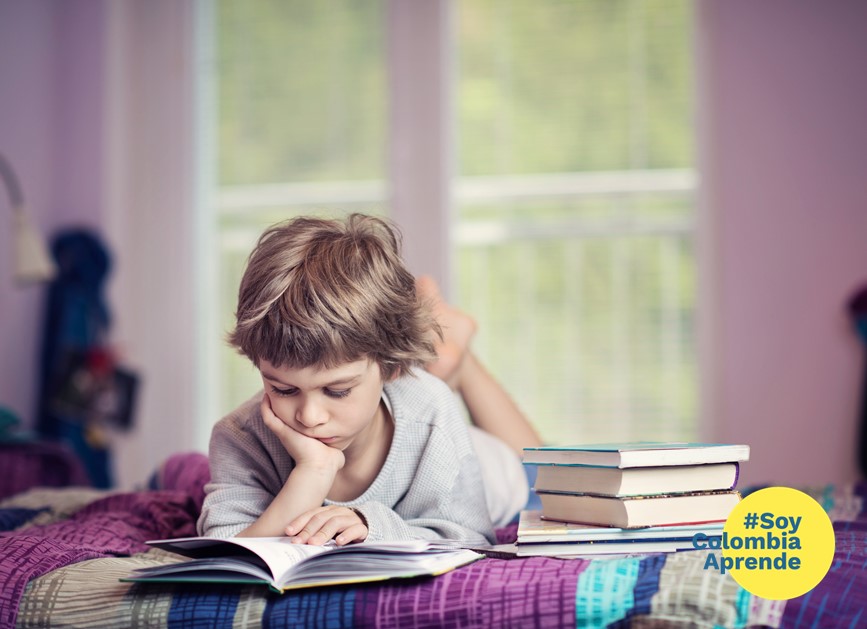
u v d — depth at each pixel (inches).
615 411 142.9
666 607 33.1
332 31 151.9
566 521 41.8
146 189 153.8
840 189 135.3
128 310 152.3
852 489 68.6
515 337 145.7
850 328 133.3
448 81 146.8
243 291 43.2
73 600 37.8
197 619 35.6
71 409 137.9
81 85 151.7
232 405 150.9
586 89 145.5
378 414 48.5
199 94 154.2
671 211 142.6
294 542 39.4
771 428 134.3
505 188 146.3
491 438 70.2
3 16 139.8
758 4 138.8
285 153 151.9
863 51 136.0
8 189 138.4
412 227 145.7
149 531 54.5
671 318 141.9
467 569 36.3
